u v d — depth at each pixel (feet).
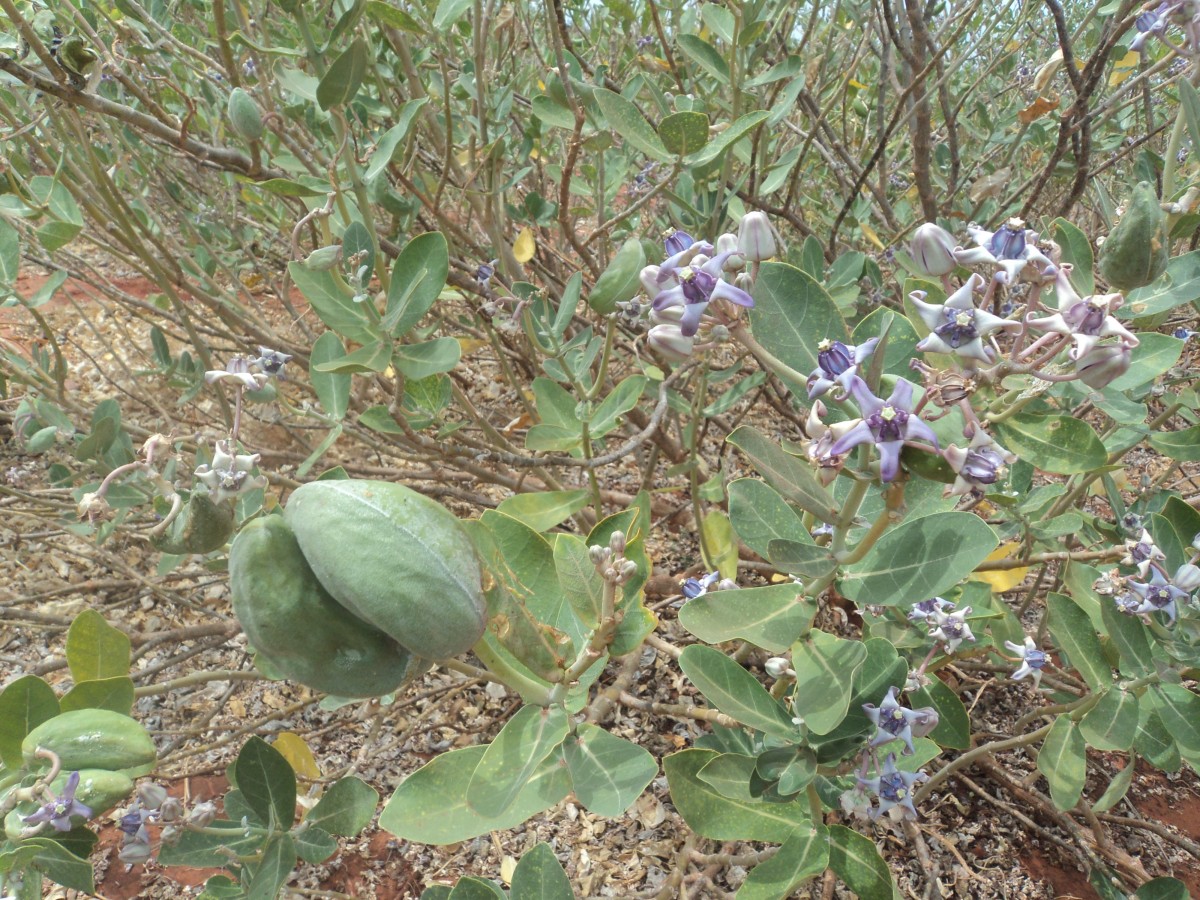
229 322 2.81
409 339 2.52
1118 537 2.19
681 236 1.30
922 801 2.52
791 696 2.10
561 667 1.28
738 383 2.74
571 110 2.50
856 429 1.05
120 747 1.25
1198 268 1.60
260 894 1.56
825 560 1.30
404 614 0.95
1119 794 1.88
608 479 3.80
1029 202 2.74
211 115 2.87
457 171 3.09
